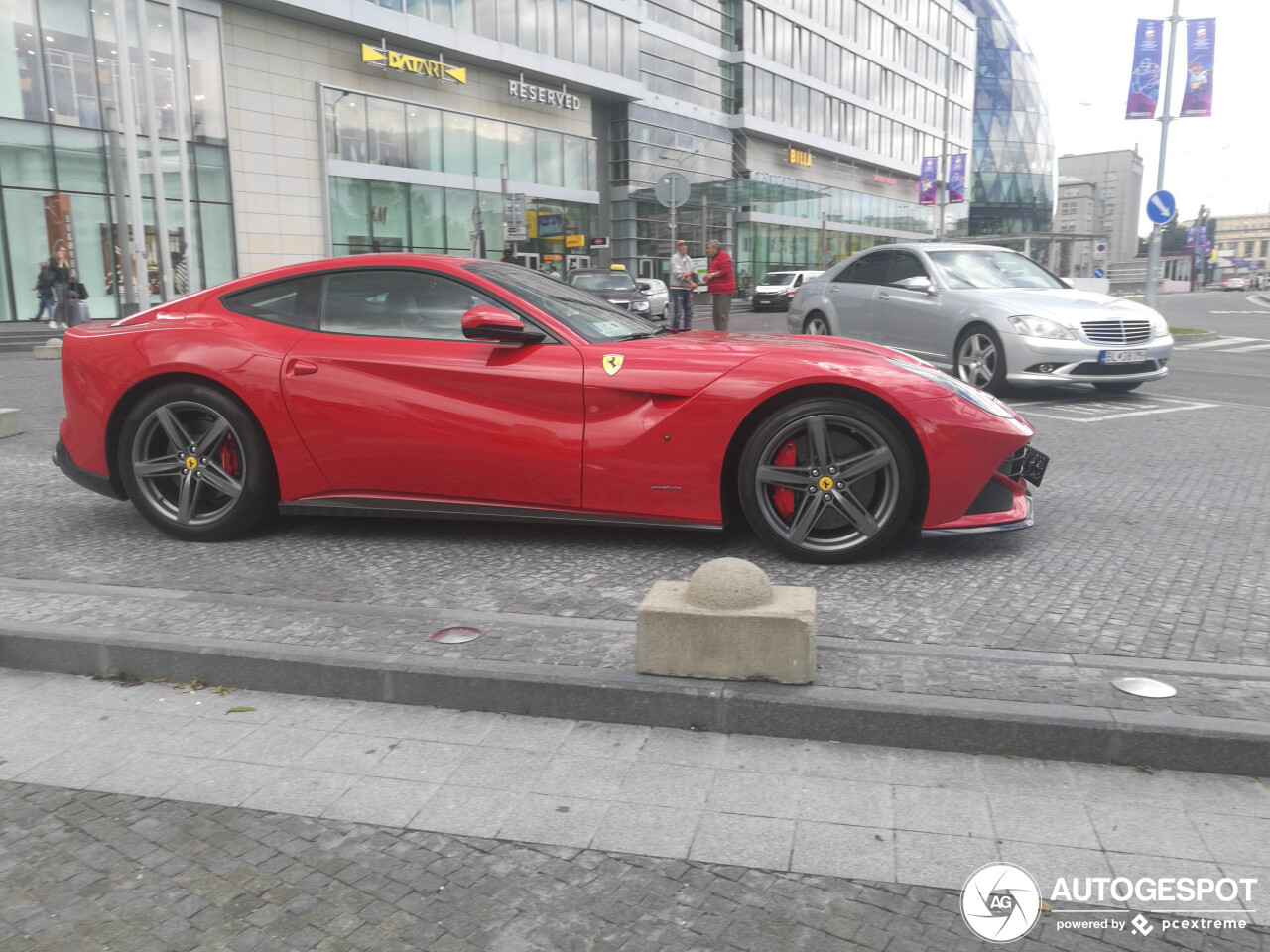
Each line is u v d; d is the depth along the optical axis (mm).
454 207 31000
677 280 16078
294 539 4348
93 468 4426
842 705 2553
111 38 22062
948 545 4164
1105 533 4352
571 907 1915
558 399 3887
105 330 4488
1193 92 19531
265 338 4215
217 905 1931
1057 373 8562
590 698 2701
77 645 3049
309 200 26953
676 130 41438
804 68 50125
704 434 3771
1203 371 12211
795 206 50500
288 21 26172
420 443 3996
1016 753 2477
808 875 2012
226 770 2477
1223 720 2432
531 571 3824
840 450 3846
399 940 1819
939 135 67312
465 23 30328
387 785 2389
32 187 20906
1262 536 4281
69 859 2096
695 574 2842
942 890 1959
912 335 9680
